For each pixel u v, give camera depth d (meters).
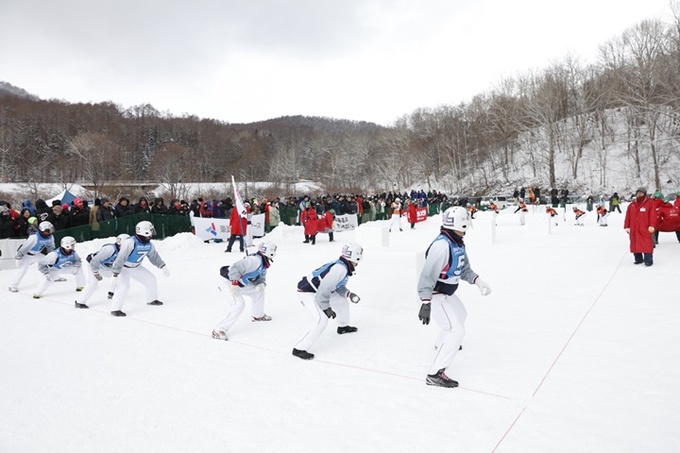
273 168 83.69
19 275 9.16
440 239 4.29
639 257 10.00
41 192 42.62
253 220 18.39
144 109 122.12
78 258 8.92
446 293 4.38
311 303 5.20
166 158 68.75
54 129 85.50
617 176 52.06
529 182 57.78
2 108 86.19
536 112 57.50
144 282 7.73
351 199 25.45
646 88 48.16
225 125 126.56
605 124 57.34
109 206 15.45
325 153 93.81
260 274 6.42
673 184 47.47
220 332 5.92
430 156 73.81
